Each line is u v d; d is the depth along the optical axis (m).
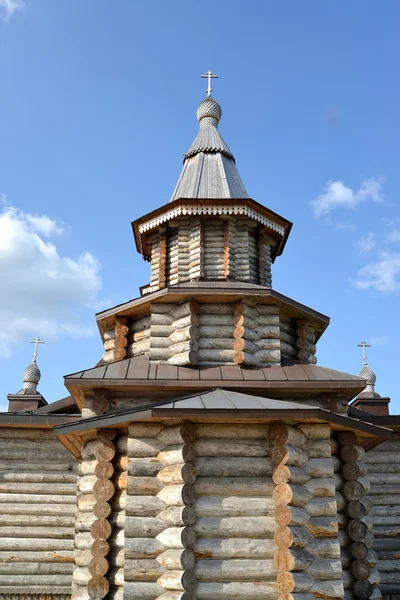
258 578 9.82
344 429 11.58
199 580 9.75
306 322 14.55
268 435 10.71
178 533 9.81
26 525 15.84
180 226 16.16
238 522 10.12
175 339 12.88
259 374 12.30
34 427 16.42
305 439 10.91
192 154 19.11
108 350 14.16
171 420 10.70
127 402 12.09
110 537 10.77
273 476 10.40
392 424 16.00
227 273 15.34
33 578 15.34
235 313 13.11
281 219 16.48
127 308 13.69
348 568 10.91
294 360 13.49
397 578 15.18
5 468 16.22
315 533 10.22
